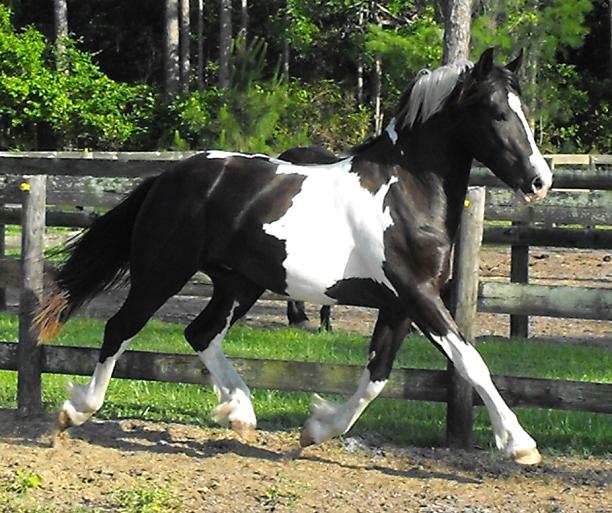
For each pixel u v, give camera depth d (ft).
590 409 25.17
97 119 121.19
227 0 126.72
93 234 26.11
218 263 25.18
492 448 26.27
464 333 25.58
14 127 126.11
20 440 26.40
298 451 25.73
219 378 26.12
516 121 22.59
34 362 28.32
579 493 23.17
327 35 128.36
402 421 28.50
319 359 36.17
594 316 33.60
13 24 141.38
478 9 85.40
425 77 23.26
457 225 23.59
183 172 25.08
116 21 156.56
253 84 100.42
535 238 40.98
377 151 23.77
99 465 24.61
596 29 141.49
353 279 23.61
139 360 27.50
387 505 22.25
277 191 24.17
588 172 40.47
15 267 28.40
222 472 24.23
